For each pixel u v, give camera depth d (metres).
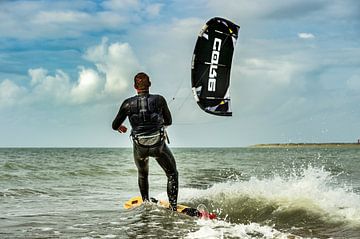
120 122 6.54
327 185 11.66
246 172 19.33
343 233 5.34
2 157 40.00
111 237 4.95
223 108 7.29
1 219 6.25
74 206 8.03
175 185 6.68
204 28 6.98
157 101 6.35
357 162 31.94
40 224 5.82
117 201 8.96
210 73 7.18
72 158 38.53
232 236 4.94
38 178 15.16
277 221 6.25
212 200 8.05
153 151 6.38
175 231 5.26
